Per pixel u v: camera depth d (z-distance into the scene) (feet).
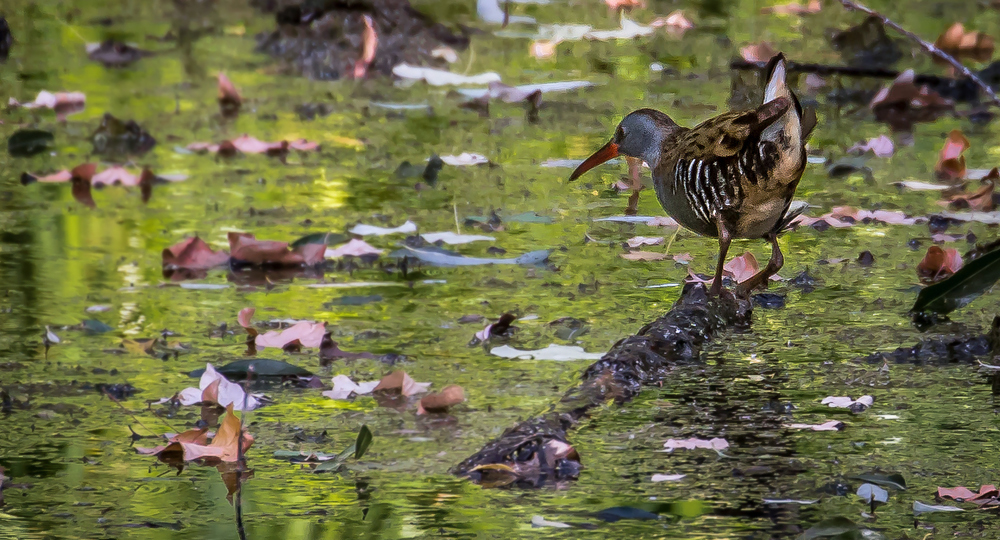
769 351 29.91
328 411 26.76
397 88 60.80
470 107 57.11
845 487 22.50
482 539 20.79
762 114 30.40
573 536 20.85
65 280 35.73
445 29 67.46
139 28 73.82
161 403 27.17
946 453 24.02
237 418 24.68
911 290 34.27
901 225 40.40
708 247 38.78
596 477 23.15
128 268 36.91
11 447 24.93
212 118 55.16
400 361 29.63
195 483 23.40
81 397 27.53
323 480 23.36
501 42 69.82
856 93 58.80
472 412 26.45
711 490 22.54
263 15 76.84
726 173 31.60
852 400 26.68
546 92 59.26
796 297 33.96
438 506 22.15
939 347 29.66
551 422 25.35
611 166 48.44
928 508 21.65
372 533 21.15
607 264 37.09
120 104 57.57
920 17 73.05
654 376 28.25
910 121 54.03
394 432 25.52
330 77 63.26
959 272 27.89
